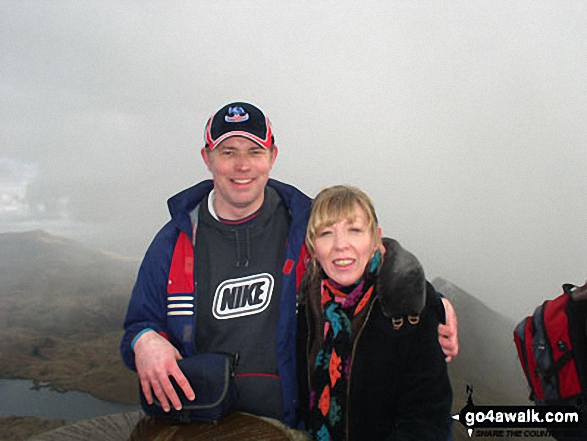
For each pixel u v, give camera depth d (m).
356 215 0.94
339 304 0.99
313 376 1.01
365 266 0.96
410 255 0.92
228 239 1.18
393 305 0.90
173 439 0.96
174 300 1.16
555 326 1.08
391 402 0.97
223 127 1.13
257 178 1.15
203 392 0.99
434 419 0.92
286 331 1.13
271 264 1.17
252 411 1.12
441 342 0.97
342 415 0.98
